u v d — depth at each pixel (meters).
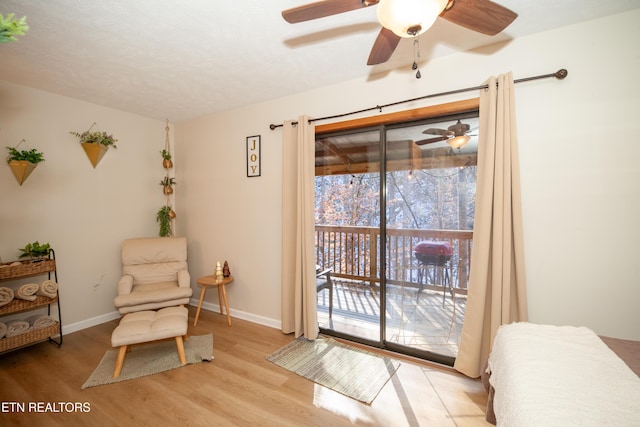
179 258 3.45
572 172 1.88
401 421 1.75
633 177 1.75
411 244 2.54
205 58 2.22
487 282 2.05
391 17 1.12
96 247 3.27
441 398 1.94
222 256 3.59
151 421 1.75
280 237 3.14
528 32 1.94
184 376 2.21
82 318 3.14
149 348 2.63
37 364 2.38
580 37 1.84
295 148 2.93
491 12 1.25
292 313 2.97
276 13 1.68
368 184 2.73
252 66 2.36
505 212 1.94
